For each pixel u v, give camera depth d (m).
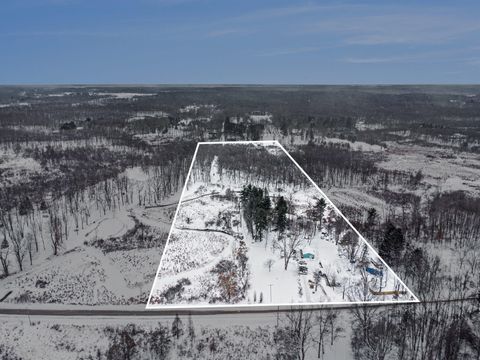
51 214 112.12
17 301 78.50
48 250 100.75
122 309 75.06
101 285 83.75
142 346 65.69
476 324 68.62
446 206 120.88
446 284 80.81
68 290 82.25
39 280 85.81
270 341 65.94
